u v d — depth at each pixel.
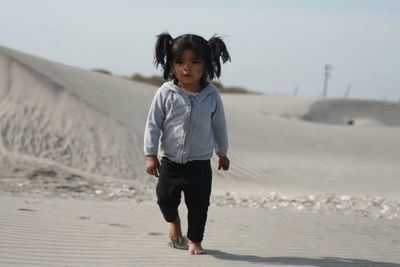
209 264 3.94
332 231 5.89
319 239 5.29
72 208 6.27
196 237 4.25
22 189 9.52
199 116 4.16
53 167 13.66
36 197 7.86
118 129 18.38
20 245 4.12
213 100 4.26
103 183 12.29
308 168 19.86
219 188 15.22
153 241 4.62
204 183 4.20
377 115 59.19
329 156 22.62
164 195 4.26
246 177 17.50
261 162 19.84
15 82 19.80
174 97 4.18
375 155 23.94
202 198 4.22
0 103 18.52
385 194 15.94
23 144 16.20
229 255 4.29
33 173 12.07
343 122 55.50
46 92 19.50
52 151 16.14
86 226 5.06
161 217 6.04
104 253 4.09
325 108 56.75
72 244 4.30
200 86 4.29
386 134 28.73
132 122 19.59
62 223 5.11
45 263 3.70
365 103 60.78
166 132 4.22
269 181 17.44
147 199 9.78
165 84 4.27
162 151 4.27
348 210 10.24
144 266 3.78
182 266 3.84
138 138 18.28
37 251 4.00
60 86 20.17
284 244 4.91
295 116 51.81
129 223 5.47
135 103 22.58
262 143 23.16
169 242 4.55
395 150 25.22
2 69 20.56
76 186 10.88
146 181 15.27
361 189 16.98
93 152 16.58
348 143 25.61
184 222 6.05
